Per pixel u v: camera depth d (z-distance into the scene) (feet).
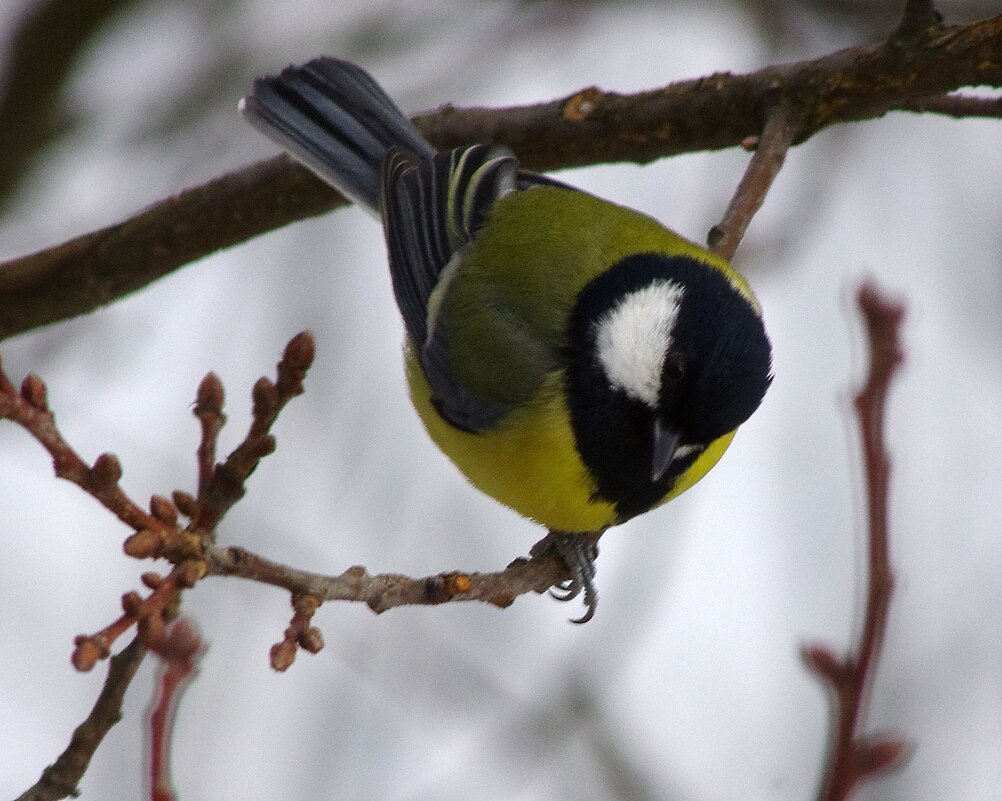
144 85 46.09
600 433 29.96
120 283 35.45
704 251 30.45
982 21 28.71
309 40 47.37
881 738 17.48
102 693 19.34
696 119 32.14
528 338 30.94
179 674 20.39
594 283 30.66
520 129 34.78
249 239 35.73
